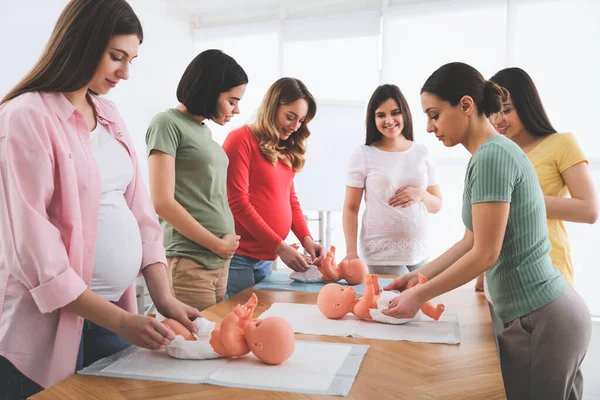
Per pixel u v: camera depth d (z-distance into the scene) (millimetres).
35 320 1017
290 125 1994
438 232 4266
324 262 1803
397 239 2291
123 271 1154
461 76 1281
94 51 1026
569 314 1306
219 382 926
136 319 988
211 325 1120
